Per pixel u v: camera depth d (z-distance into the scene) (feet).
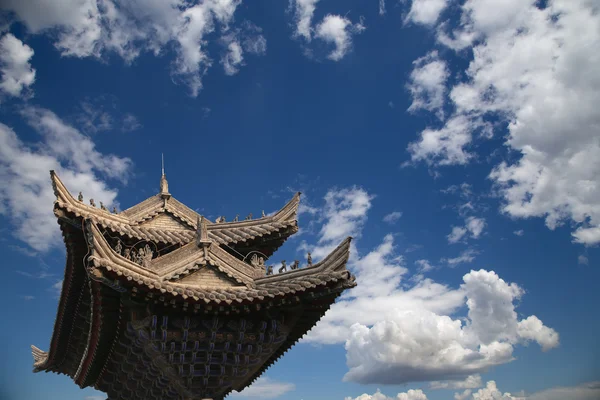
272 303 69.41
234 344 69.92
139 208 94.22
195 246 74.59
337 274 68.64
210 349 68.54
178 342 67.46
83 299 92.89
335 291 69.51
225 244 92.27
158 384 76.18
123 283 62.44
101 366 87.76
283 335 72.08
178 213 96.73
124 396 92.73
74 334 103.60
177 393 75.00
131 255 88.89
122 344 74.90
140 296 64.44
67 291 92.53
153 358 67.97
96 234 61.93
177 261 71.92
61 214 81.97
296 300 69.87
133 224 91.71
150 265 70.28
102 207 88.89
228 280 73.51
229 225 96.48
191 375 68.13
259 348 70.54
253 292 69.92
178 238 92.07
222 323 69.36
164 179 99.25
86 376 92.32
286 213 96.53
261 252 94.84
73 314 98.43
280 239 95.55
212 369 69.72
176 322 67.26
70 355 112.16
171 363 67.46
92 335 76.18
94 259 59.52
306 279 70.64
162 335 65.98
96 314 69.72
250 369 71.72
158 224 95.20
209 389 69.72
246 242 93.09
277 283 72.79
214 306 67.10
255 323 71.10
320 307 73.61
